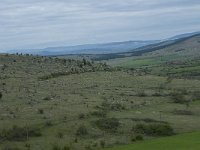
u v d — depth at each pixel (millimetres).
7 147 58719
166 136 68125
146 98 102500
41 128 67375
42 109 78750
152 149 54625
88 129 68188
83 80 124125
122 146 60062
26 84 108812
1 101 85500
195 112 88500
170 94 108688
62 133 65438
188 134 66750
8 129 65062
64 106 83750
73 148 59812
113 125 71125
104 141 63625
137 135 67562
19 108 79938
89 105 86188
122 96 103000
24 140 62125
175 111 87938
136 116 80312
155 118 79875
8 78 114500
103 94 103375
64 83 116125
